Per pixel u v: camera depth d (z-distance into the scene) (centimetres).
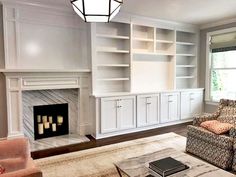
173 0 353
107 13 173
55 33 395
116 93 426
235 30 478
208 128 298
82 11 172
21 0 349
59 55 401
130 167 197
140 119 455
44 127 410
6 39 350
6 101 355
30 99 388
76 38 416
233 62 495
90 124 429
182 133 434
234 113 310
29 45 373
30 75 362
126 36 459
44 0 350
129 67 457
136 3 367
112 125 419
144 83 514
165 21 492
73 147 357
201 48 565
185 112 529
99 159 305
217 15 452
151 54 493
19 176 124
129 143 372
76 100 430
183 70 586
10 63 356
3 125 362
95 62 415
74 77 407
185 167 187
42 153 330
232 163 267
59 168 277
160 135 419
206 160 294
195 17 467
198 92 550
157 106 479
